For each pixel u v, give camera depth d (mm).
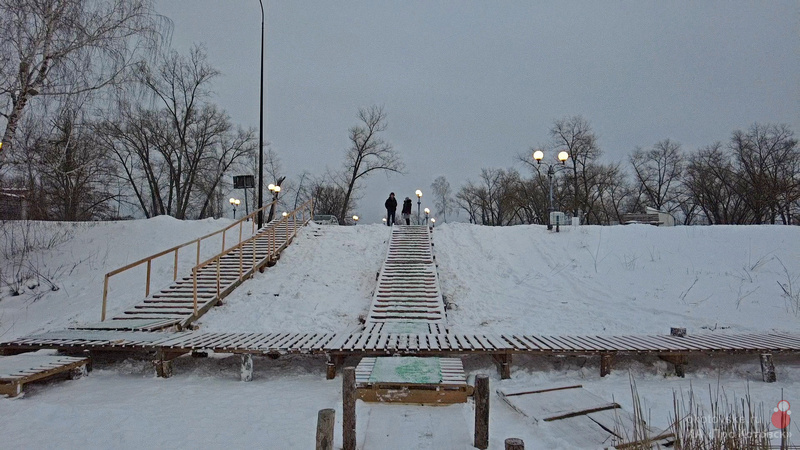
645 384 6738
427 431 4961
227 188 38188
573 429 4891
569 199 43625
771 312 9945
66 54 12758
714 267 12492
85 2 12992
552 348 7188
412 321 9875
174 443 4730
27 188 14500
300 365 7992
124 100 13891
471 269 13953
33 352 8148
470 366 7750
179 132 33906
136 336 8195
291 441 4758
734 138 41594
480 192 59656
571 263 13805
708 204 43344
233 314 10961
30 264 14055
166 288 12000
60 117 13180
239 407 5828
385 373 6215
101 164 20359
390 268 13562
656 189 48375
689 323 9758
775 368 7438
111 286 12961
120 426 5141
